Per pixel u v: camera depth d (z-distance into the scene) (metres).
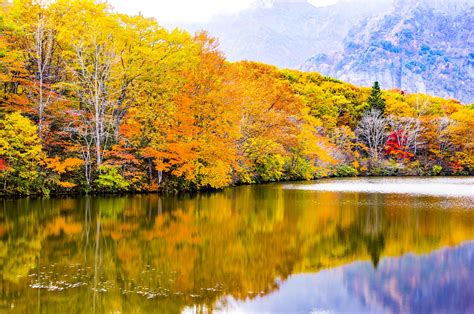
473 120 78.94
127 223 23.38
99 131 36.12
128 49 37.12
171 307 12.27
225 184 42.84
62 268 15.50
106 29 35.28
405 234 22.22
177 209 28.23
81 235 20.48
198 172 37.94
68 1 35.53
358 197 37.62
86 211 26.56
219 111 37.62
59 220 23.80
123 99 36.72
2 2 36.09
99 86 33.62
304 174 60.47
